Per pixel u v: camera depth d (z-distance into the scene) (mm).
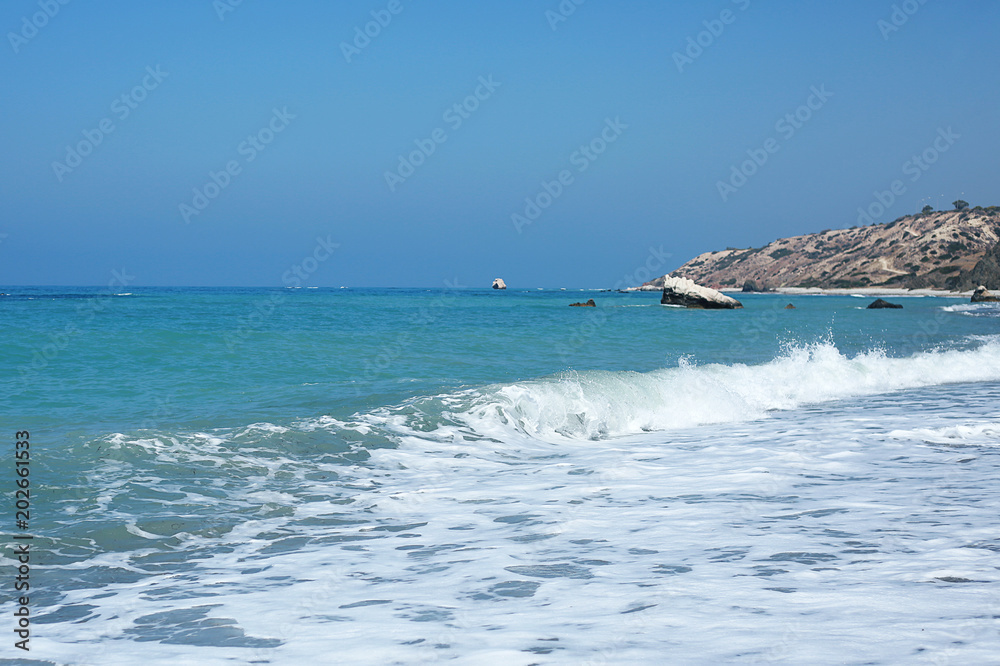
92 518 5598
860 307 69188
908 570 3982
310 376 14344
